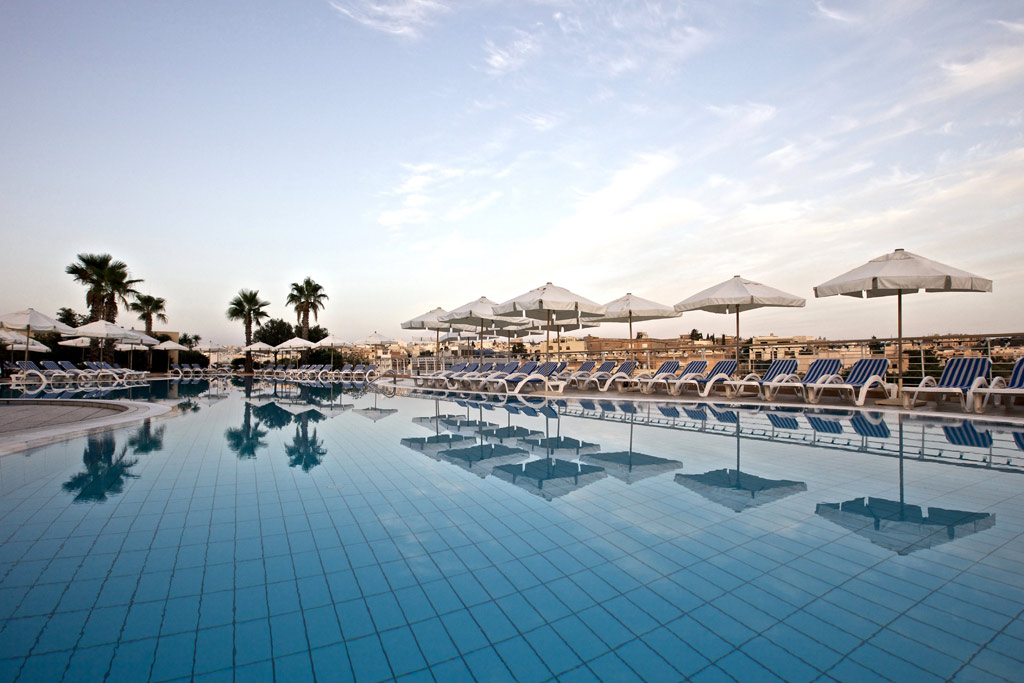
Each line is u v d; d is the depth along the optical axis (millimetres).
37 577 2488
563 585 2398
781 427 7148
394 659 1834
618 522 3260
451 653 1872
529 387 15250
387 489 4078
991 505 3553
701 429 7082
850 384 9477
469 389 16156
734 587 2357
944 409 8500
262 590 2363
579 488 4074
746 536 2988
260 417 9055
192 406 11133
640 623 2064
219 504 3691
